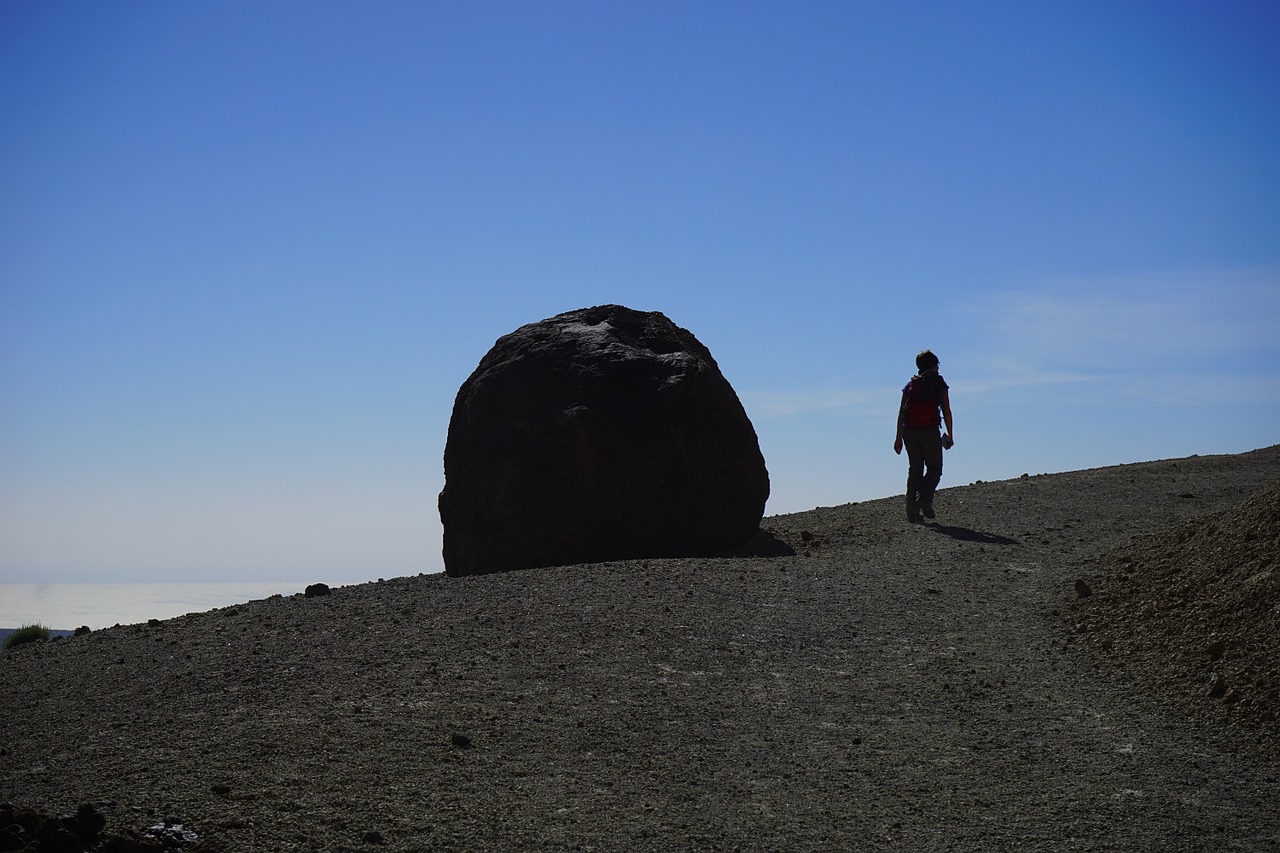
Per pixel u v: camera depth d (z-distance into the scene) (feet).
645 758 22.66
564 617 33.04
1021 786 21.44
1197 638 27.71
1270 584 27.99
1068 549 41.73
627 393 47.52
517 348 50.16
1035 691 26.71
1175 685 26.09
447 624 32.71
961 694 26.66
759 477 49.57
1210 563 31.65
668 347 51.52
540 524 46.01
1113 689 26.66
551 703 25.71
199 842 18.01
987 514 50.83
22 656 35.19
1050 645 30.19
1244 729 23.44
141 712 26.12
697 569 39.58
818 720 25.08
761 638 31.24
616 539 45.91
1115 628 30.37
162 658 31.50
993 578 37.63
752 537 49.67
